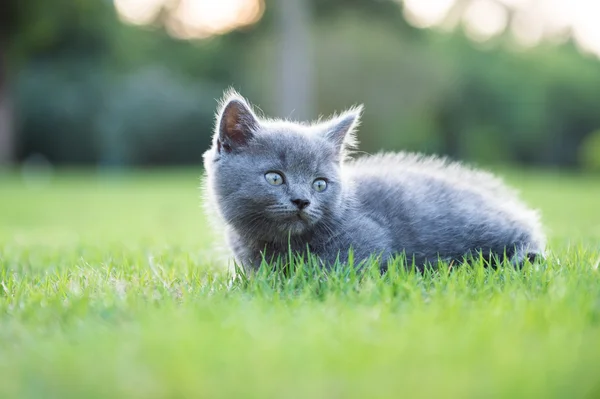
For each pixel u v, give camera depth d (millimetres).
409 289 775
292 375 655
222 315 728
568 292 747
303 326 707
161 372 658
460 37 5824
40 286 838
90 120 4715
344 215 875
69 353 682
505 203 933
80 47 4496
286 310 740
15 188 2818
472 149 5922
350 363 663
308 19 4273
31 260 1002
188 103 4961
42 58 4613
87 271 881
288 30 3879
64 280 844
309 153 866
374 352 673
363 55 4547
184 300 782
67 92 4633
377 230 871
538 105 6016
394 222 885
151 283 833
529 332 696
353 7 4766
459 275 817
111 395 645
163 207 2021
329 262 855
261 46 4523
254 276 834
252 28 4668
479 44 6016
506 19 6047
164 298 778
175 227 1460
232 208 869
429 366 661
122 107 4816
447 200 906
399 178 920
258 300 757
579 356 667
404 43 4805
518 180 3463
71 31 4316
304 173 862
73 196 2424
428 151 5656
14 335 718
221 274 866
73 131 4699
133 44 4875
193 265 914
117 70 4828
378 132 4766
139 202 2195
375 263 823
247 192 860
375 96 4664
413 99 4855
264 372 656
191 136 4969
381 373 655
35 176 3719
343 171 894
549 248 940
